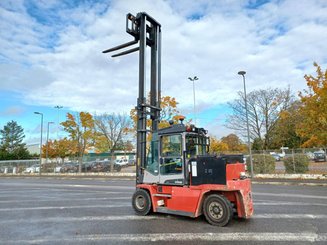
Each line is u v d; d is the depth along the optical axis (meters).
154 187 8.30
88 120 35.12
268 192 12.98
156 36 10.10
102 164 33.31
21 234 6.74
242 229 6.58
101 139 35.56
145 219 7.81
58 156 45.59
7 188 18.50
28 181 25.55
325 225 6.84
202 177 7.34
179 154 7.82
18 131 79.50
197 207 7.29
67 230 6.94
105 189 15.99
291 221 7.27
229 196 7.52
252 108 41.00
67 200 11.97
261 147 40.22
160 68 10.01
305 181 17.12
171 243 5.65
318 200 10.51
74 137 34.88
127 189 15.66
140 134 9.09
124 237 6.16
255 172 21.25
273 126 40.00
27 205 10.98
